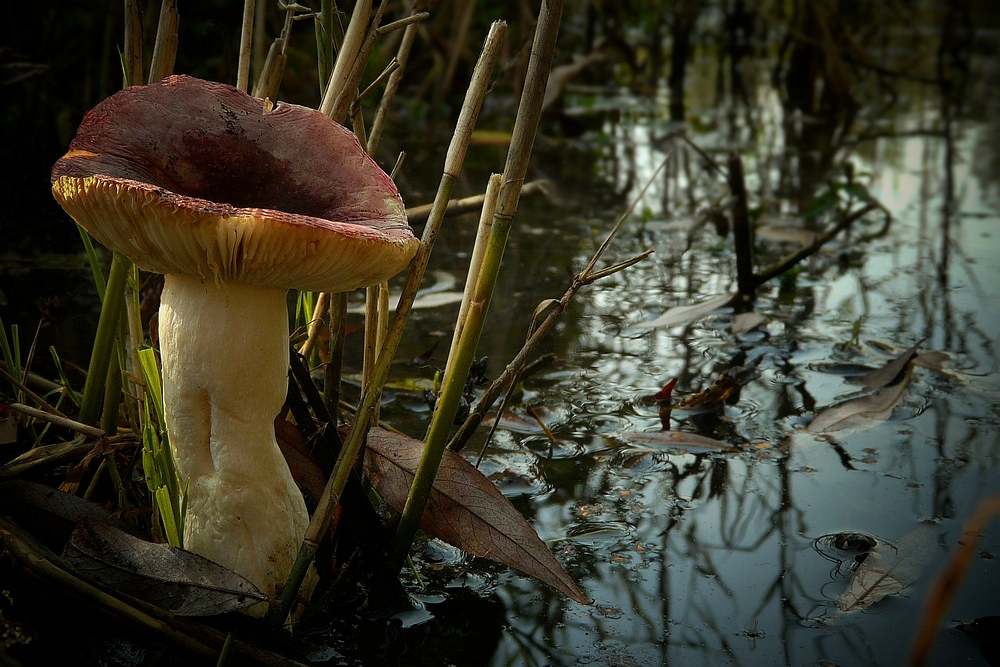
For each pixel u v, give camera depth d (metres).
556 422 0.63
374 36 0.49
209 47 1.15
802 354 0.71
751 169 1.23
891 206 1.10
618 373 0.69
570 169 1.21
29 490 0.47
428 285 0.81
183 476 0.45
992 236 1.00
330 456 0.48
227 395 0.44
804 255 0.83
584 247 0.94
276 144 0.45
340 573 0.48
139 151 0.43
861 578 0.50
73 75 1.09
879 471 0.58
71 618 0.46
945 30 1.79
